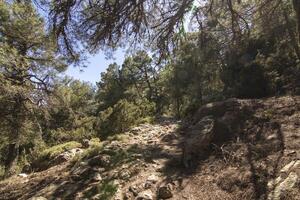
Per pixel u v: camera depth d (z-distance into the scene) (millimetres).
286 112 10180
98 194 8445
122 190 8406
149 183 8422
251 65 16078
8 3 13469
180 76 25016
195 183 8086
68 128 21766
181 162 9445
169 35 7473
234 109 11039
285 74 15477
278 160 7641
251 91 15719
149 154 10398
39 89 15734
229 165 8398
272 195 6480
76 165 10727
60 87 17578
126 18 6570
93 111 47906
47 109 16078
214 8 7977
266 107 10867
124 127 16594
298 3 6816
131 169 9312
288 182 6574
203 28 8148
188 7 7305
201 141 9688
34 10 14125
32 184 10656
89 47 7000
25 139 17766
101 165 10078
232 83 17750
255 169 7668
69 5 6137
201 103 20328
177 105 28688
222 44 8969
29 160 15688
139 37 7496
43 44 15508
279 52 16328
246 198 6879
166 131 13570
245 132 9828
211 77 24328
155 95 51406
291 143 8281
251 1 9000
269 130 9484
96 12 6570
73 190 8977
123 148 11148
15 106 14430
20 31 14977
